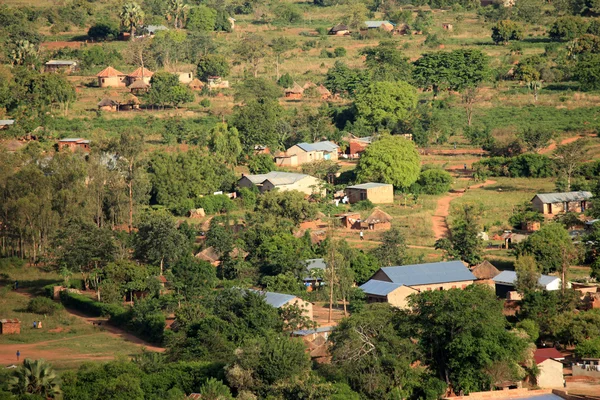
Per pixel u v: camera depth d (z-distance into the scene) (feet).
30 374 426.92
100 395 436.35
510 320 558.15
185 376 456.86
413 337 477.36
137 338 581.94
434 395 448.24
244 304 533.96
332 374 452.35
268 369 443.73
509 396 453.58
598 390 457.68
